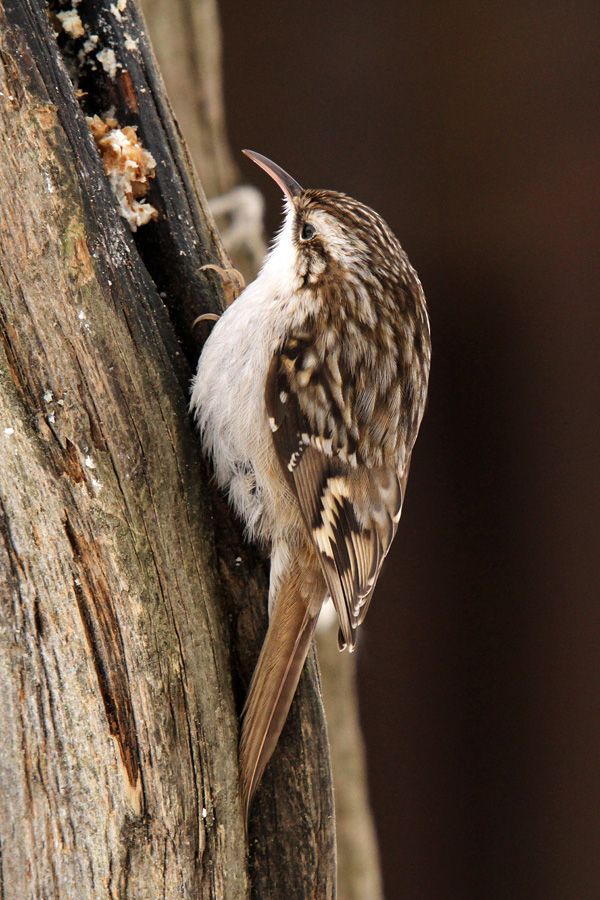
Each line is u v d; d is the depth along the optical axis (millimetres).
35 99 3283
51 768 3279
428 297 3465
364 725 3488
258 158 3338
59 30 3316
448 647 3477
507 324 3453
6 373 3279
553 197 3441
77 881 3279
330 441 3324
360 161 3473
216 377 3309
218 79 3451
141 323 3299
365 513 3332
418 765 3482
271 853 3312
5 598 3277
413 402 3342
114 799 3281
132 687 3285
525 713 3461
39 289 3281
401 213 3469
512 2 3445
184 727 3293
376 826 3486
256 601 3314
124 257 3297
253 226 3445
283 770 3314
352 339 3326
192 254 3322
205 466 3309
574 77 3436
